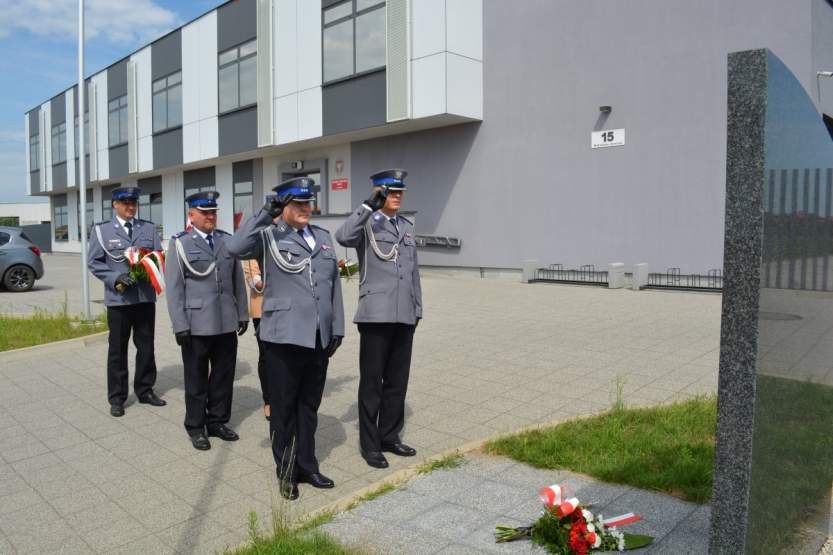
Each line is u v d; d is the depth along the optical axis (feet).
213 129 71.61
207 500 13.34
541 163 47.50
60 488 14.12
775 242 8.08
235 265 17.37
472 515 11.83
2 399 21.17
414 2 49.34
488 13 49.73
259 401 20.57
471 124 51.26
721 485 7.96
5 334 30.42
